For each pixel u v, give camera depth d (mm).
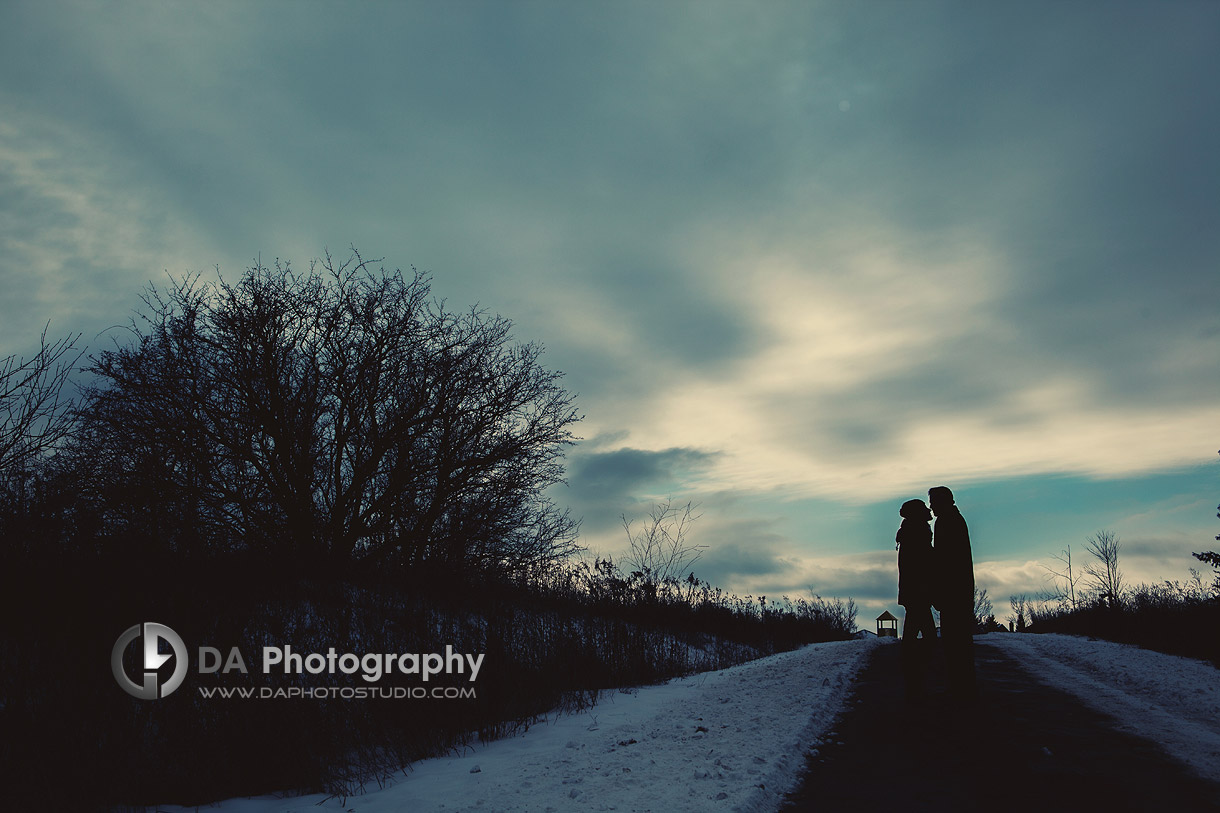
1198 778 5211
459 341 16906
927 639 8414
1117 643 16219
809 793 5090
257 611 8125
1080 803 4691
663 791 5215
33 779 5281
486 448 16438
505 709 8867
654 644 15047
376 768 6789
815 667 12812
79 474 11508
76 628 6531
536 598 14164
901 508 8844
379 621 9438
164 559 8797
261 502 13867
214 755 6188
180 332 14242
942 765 5664
